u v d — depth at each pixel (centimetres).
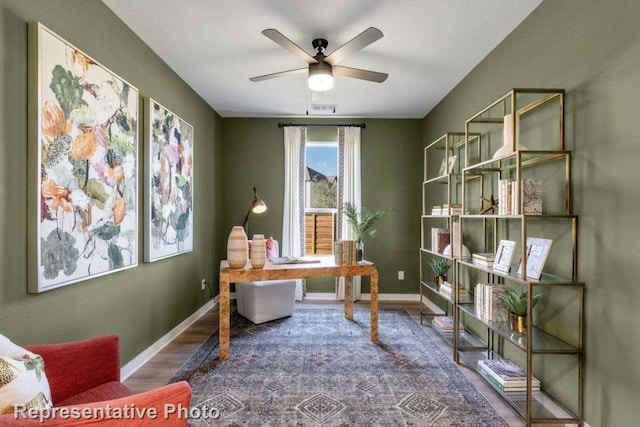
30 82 163
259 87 374
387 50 285
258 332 340
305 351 292
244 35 262
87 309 205
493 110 283
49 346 140
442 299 400
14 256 157
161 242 294
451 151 374
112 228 223
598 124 172
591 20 176
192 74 337
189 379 242
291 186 487
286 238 486
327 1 220
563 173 197
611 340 164
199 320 384
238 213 494
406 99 412
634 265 152
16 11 157
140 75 267
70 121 185
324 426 189
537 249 198
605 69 168
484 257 238
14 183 157
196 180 390
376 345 306
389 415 200
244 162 495
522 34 241
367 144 495
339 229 487
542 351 180
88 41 206
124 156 237
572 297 190
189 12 231
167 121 306
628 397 155
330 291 488
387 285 492
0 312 151
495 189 281
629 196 155
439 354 287
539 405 201
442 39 267
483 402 214
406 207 493
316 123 495
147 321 276
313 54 288
